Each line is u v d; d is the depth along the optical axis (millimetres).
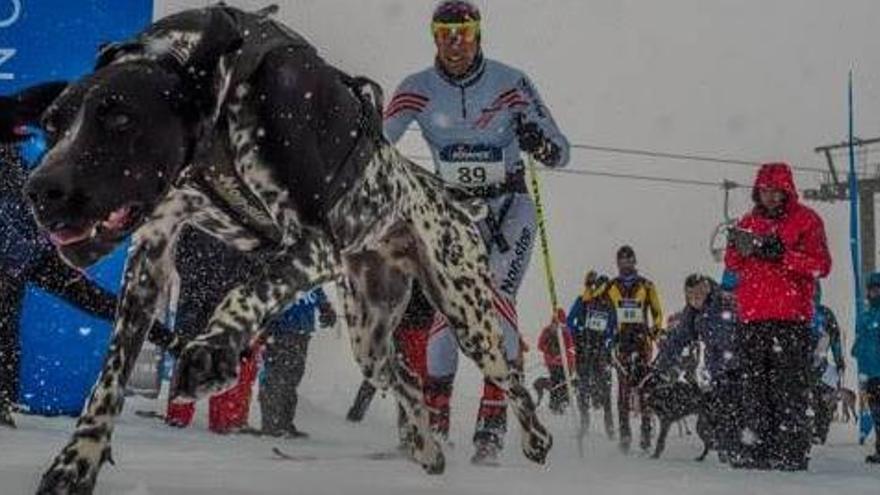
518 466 5375
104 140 3057
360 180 4078
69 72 6438
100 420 3312
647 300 11352
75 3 6438
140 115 3119
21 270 4953
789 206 7055
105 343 6504
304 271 3406
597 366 11461
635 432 12164
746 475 5805
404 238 4656
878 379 8680
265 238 3752
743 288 7109
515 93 6031
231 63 3385
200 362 2975
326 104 3732
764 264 7031
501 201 5996
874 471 6961
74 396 6480
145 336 3520
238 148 3416
